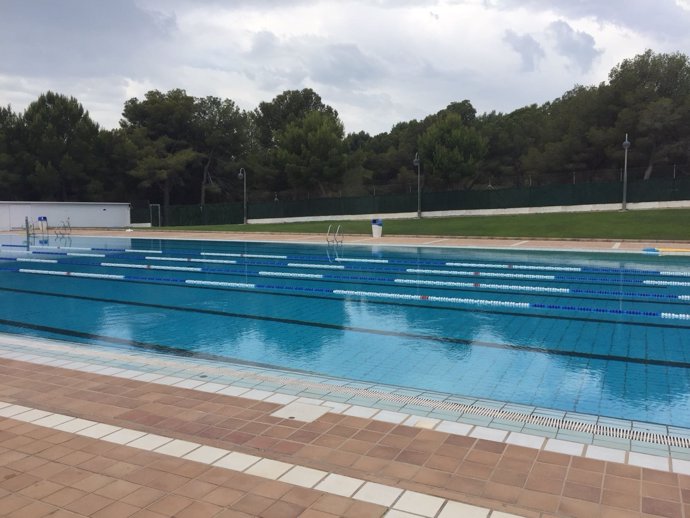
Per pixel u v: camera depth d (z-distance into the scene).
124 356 4.97
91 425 3.27
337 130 40.06
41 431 3.18
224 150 45.78
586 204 29.17
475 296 9.12
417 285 10.38
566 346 5.80
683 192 27.02
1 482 2.59
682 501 2.38
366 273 12.14
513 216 28.05
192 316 7.59
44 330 6.73
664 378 4.66
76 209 35.19
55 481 2.60
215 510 2.34
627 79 31.61
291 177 38.97
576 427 3.31
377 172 46.31
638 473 2.65
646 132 30.41
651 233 19.02
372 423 3.30
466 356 5.41
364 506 2.35
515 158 42.72
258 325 6.97
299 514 2.30
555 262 13.23
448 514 2.28
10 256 16.58
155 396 3.79
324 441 3.03
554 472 2.66
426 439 3.06
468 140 37.28
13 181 38.84
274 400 3.72
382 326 6.87
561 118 36.75
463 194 32.59
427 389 4.37
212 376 4.30
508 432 3.18
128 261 15.10
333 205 35.59
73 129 42.03
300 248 18.28
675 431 3.38
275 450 2.91
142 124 44.38
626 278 10.91
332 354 5.52
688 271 11.56
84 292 9.80
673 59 32.34
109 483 2.57
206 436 3.10
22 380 4.18
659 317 7.36
